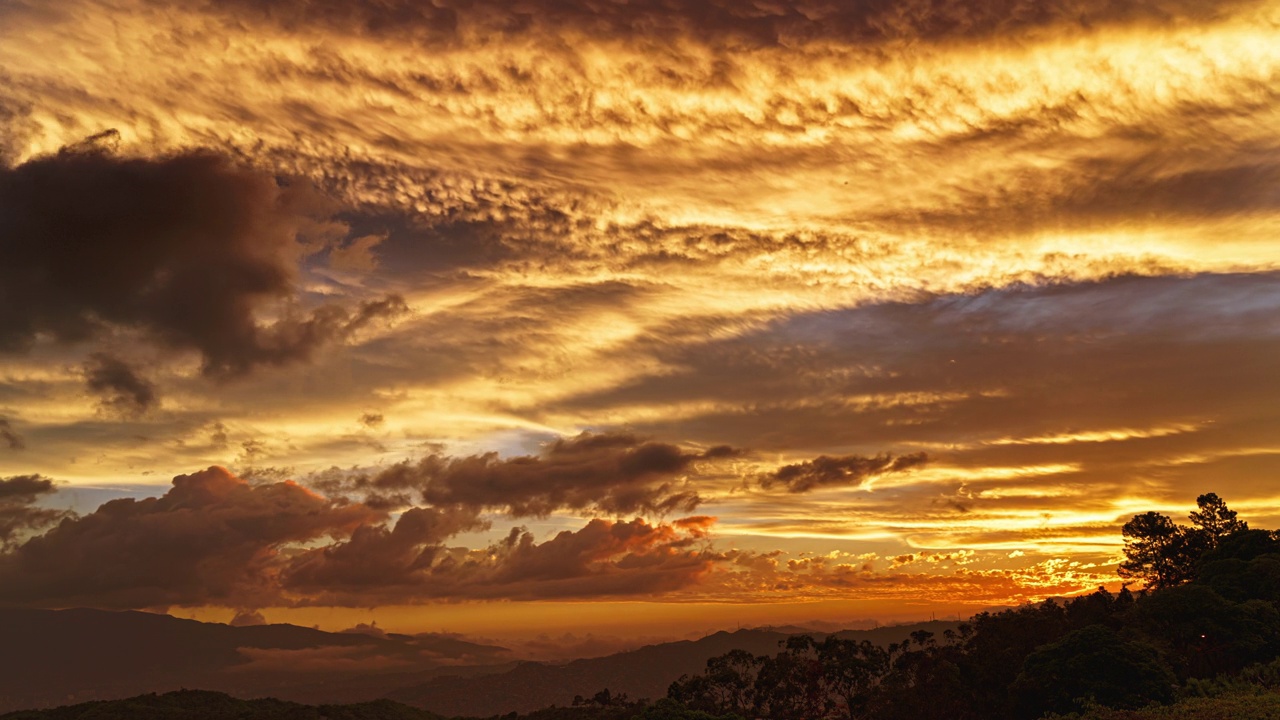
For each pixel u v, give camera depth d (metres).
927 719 82.50
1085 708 61.00
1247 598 74.50
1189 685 62.38
